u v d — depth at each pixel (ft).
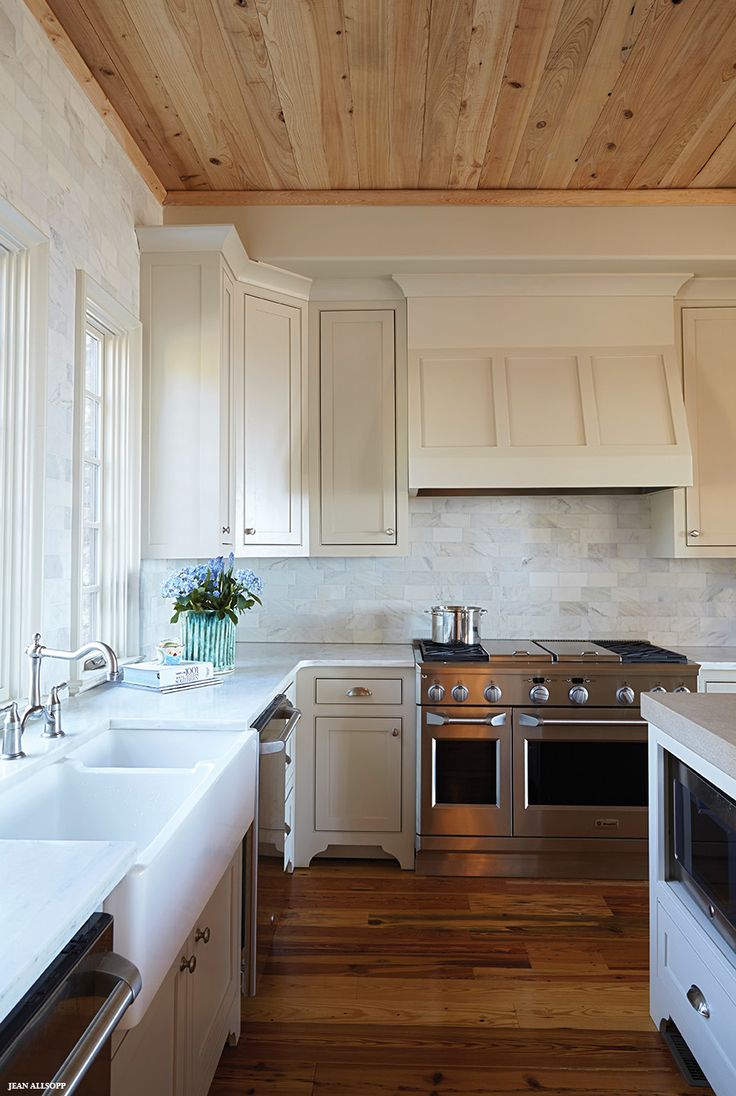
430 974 7.33
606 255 10.15
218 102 7.95
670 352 10.69
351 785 9.98
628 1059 6.10
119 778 5.11
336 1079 5.84
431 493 11.37
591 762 9.71
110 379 8.47
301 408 10.75
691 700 6.37
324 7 6.47
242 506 10.00
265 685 8.02
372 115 8.25
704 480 10.77
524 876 9.71
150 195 9.52
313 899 8.99
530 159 9.30
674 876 6.32
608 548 11.78
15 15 5.92
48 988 2.43
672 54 7.20
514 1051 6.19
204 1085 5.19
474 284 10.62
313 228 10.16
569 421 10.45
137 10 6.49
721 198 10.15
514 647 10.84
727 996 4.97
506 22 6.69
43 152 6.43
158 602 9.39
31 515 6.29
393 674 9.96
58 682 6.74
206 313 8.93
